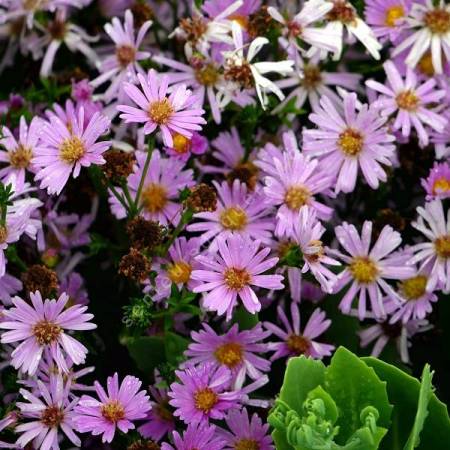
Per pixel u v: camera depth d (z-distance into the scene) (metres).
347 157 0.58
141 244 0.55
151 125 0.53
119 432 0.55
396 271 0.57
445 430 0.50
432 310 0.59
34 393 0.55
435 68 0.60
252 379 0.56
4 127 0.58
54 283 0.56
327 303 0.57
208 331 0.55
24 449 0.55
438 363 0.59
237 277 0.53
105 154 0.55
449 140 0.60
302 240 0.54
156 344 0.55
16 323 0.53
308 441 0.46
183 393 0.53
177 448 0.52
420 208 0.57
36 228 0.56
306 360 0.49
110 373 0.58
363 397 0.50
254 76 0.57
